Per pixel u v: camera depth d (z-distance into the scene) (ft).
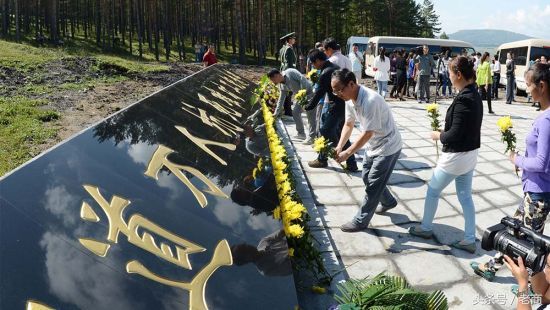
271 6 135.33
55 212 5.83
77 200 6.23
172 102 12.85
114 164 7.60
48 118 22.47
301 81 21.27
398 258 11.39
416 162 20.03
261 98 24.88
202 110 14.16
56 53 48.08
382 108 11.48
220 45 142.31
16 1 83.82
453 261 11.25
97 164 7.30
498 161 20.43
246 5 133.59
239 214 8.39
